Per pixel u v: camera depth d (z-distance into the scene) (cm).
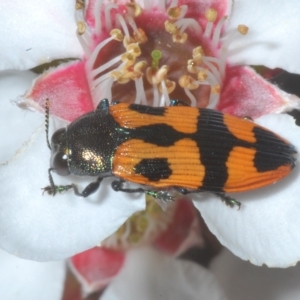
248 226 6
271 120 6
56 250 6
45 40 7
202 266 7
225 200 6
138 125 6
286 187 6
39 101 6
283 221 6
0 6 6
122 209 6
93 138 6
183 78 6
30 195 6
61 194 6
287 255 6
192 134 6
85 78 6
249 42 6
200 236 7
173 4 7
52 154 6
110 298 7
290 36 6
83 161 6
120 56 6
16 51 6
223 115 6
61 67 6
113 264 7
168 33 7
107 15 7
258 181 6
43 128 6
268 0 6
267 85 6
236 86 6
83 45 6
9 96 7
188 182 6
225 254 7
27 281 7
